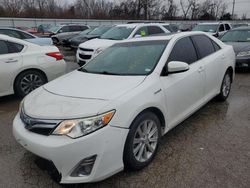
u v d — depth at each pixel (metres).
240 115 4.77
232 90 6.49
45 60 6.25
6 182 2.99
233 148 3.57
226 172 3.03
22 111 3.11
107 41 9.56
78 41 14.92
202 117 4.71
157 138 3.33
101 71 3.85
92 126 2.61
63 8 49.78
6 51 5.80
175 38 4.13
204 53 4.66
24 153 3.62
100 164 2.63
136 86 3.14
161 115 3.39
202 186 2.80
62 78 3.87
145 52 3.92
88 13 50.50
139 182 2.91
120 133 2.74
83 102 2.85
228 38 9.80
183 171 3.08
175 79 3.64
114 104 2.77
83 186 2.86
